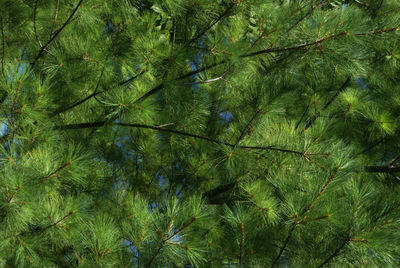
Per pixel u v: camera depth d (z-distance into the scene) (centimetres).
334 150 276
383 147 416
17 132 273
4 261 246
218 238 308
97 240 253
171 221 234
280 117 357
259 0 272
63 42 289
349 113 384
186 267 319
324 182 228
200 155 383
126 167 412
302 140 298
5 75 237
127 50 297
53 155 251
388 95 395
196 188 396
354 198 224
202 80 334
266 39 274
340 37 247
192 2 276
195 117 336
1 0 275
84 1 297
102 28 333
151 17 348
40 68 304
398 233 216
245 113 308
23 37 315
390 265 229
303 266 259
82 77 294
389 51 282
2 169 224
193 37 308
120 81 307
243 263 281
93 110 333
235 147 306
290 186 252
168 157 406
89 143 357
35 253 252
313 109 378
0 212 231
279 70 301
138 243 246
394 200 224
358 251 224
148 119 315
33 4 295
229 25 301
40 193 246
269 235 302
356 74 273
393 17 248
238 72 308
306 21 264
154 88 309
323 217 224
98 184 344
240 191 318
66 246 312
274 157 301
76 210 239
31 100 246
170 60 289
